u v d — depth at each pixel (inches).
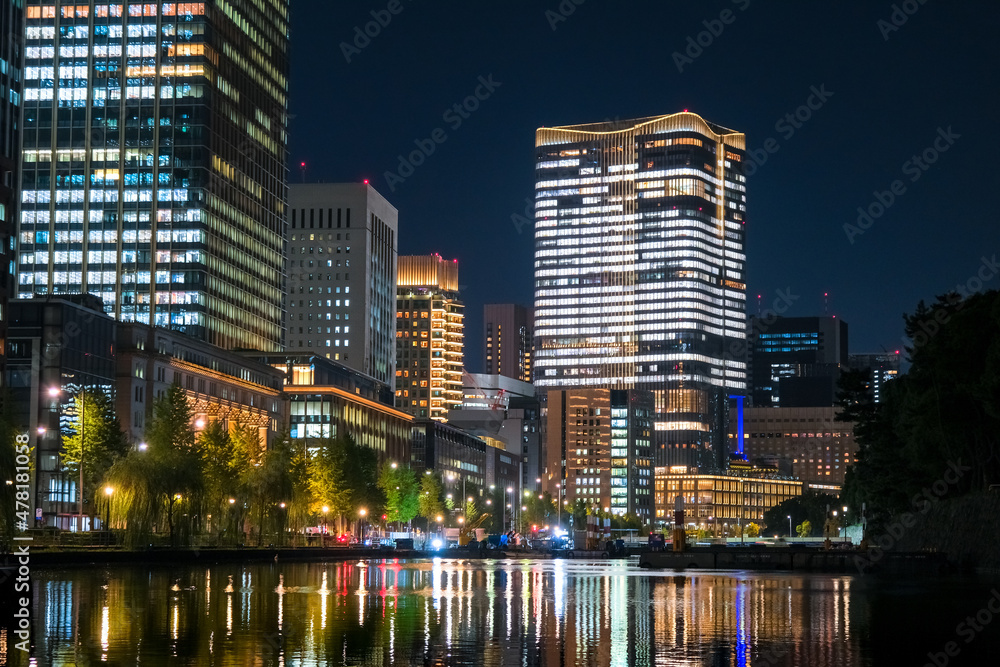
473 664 2169.0
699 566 7278.5
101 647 2301.9
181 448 7244.1
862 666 2201.0
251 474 7628.0
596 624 2888.8
